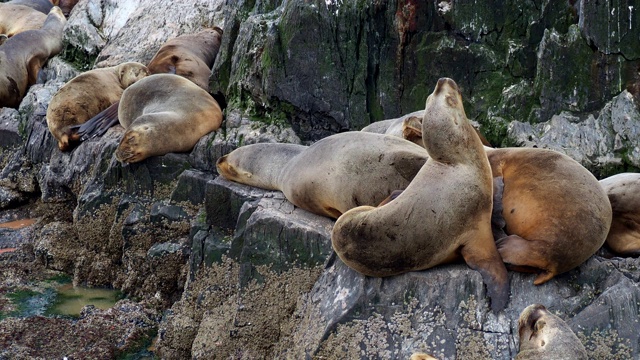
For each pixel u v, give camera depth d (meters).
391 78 13.30
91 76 16.97
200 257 11.53
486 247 8.56
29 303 12.99
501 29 12.60
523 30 12.48
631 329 8.09
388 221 8.59
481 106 12.74
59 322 11.81
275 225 10.22
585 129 11.69
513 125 12.16
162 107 14.36
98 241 14.03
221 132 14.11
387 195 9.70
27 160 17.28
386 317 8.70
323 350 8.84
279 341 9.98
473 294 8.44
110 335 11.59
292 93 13.84
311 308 9.40
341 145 10.23
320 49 13.57
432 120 8.70
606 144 11.51
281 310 10.12
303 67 13.70
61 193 15.75
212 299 11.12
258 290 10.31
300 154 10.95
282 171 11.25
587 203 8.39
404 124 10.97
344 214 8.98
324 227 10.12
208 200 11.86
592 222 8.34
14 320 11.81
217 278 11.23
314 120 13.95
